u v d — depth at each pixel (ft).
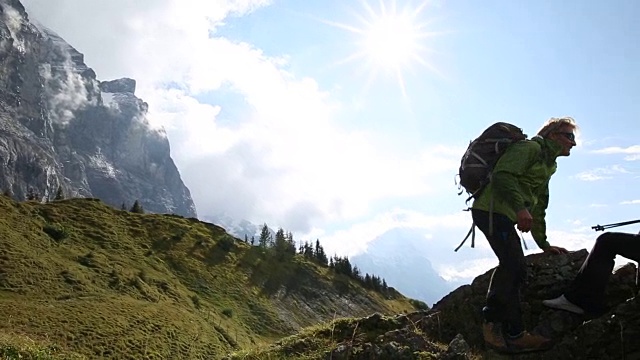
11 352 52.65
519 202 18.61
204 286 468.34
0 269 272.10
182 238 561.02
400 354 22.85
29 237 355.77
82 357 73.56
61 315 215.10
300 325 478.59
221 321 366.84
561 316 22.76
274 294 527.81
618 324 20.34
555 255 24.71
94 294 285.64
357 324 26.73
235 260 564.30
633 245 19.86
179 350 225.56
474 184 19.92
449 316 25.49
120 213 564.71
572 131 20.52
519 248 19.62
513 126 20.65
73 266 330.13
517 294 20.01
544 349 20.21
